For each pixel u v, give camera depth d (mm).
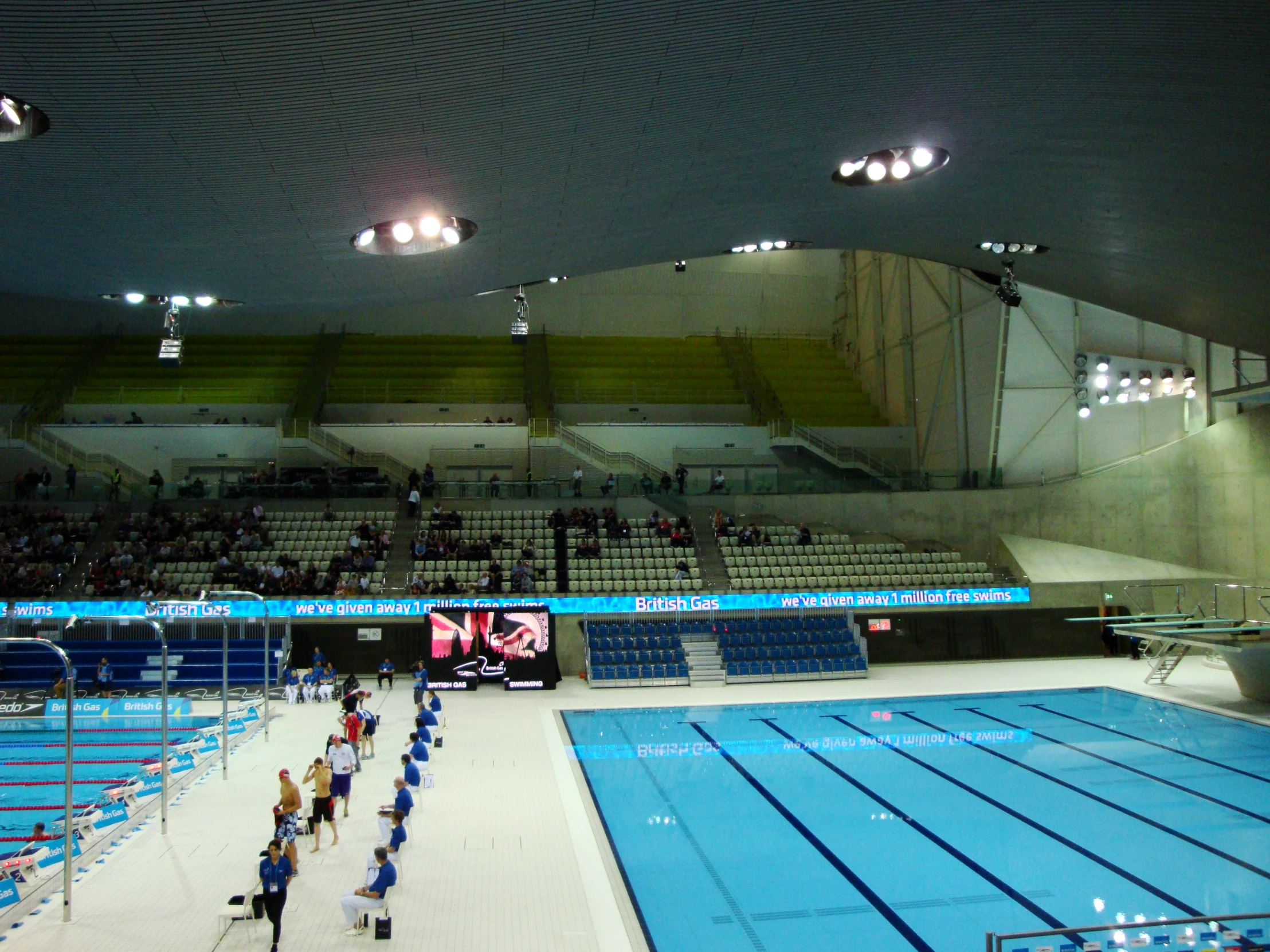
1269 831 13711
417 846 13219
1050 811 14750
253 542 30688
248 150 11438
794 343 48031
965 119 12477
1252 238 15922
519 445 38125
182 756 18031
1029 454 34062
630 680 27062
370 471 34125
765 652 28203
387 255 15836
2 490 32094
